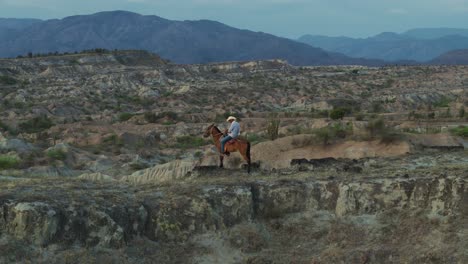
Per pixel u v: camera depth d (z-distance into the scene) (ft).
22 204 52.90
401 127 273.13
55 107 416.46
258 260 57.26
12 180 73.20
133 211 57.72
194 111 441.27
